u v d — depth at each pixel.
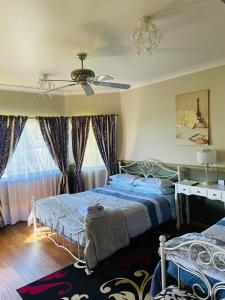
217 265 1.76
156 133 4.67
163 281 2.03
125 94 5.24
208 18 2.30
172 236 3.73
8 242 3.82
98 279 2.74
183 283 1.99
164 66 3.82
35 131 4.92
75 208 3.44
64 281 2.74
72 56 3.16
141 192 4.19
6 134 4.48
